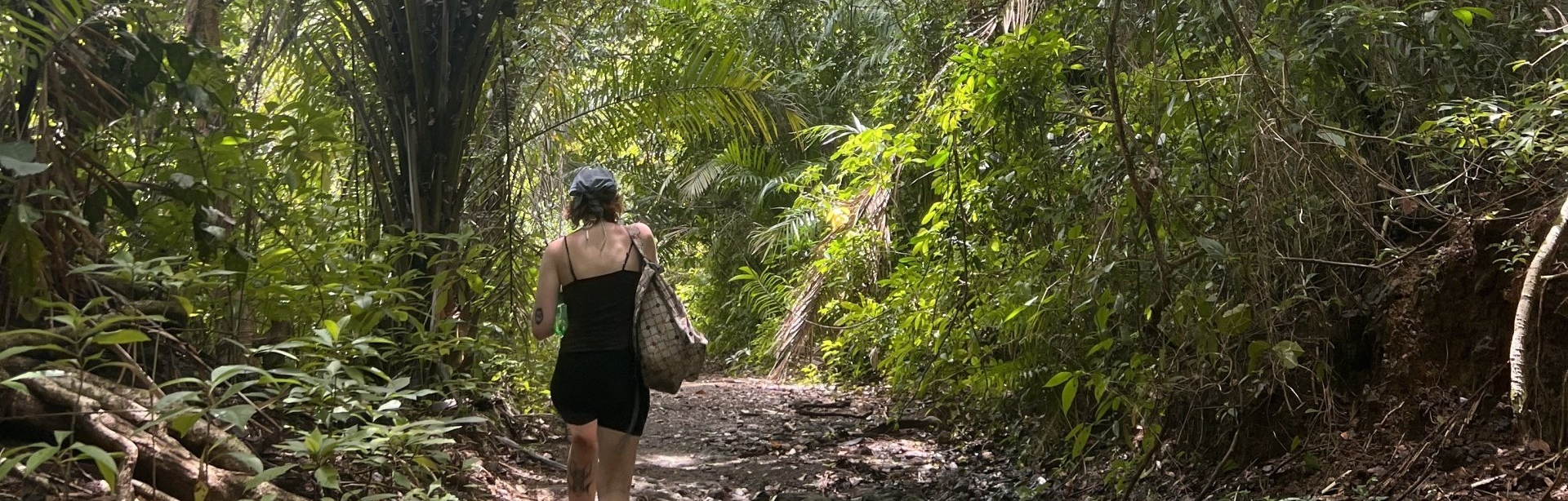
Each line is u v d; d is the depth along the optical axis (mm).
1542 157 3531
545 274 3600
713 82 6277
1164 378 3895
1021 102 4270
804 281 8797
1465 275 3781
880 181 6215
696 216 13367
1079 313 4453
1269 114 3670
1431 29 3545
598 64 6387
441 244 4949
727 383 10211
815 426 7027
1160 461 4441
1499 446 3566
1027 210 4773
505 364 6062
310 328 3939
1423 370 3838
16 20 2961
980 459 5555
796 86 10414
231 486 3053
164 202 3486
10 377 3025
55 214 3084
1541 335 3521
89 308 3145
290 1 4941
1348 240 4145
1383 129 3971
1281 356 3447
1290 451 4027
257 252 3945
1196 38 3910
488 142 5613
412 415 4605
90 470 2994
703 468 5504
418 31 4832
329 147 4062
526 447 5434
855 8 9836
